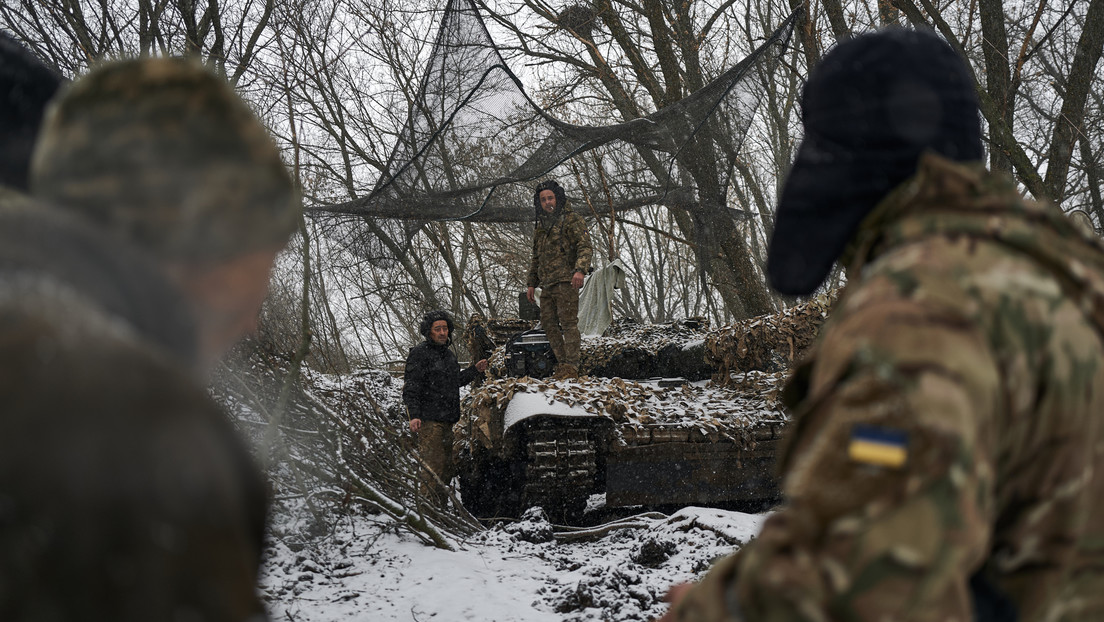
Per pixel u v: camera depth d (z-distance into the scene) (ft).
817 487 2.85
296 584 17.92
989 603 3.37
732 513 24.91
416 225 36.63
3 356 1.74
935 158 3.56
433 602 17.47
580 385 30.42
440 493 27.63
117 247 2.20
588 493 28.86
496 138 31.94
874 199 3.79
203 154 2.33
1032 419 3.10
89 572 1.66
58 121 2.36
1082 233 3.59
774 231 4.02
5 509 1.62
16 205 2.22
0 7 24.73
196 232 2.33
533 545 24.11
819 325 33.78
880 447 2.77
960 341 2.93
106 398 1.77
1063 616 3.27
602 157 36.42
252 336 20.83
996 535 3.33
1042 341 3.08
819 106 3.91
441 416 27.61
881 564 2.68
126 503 1.71
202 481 1.87
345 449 23.54
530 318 41.83
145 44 28.50
